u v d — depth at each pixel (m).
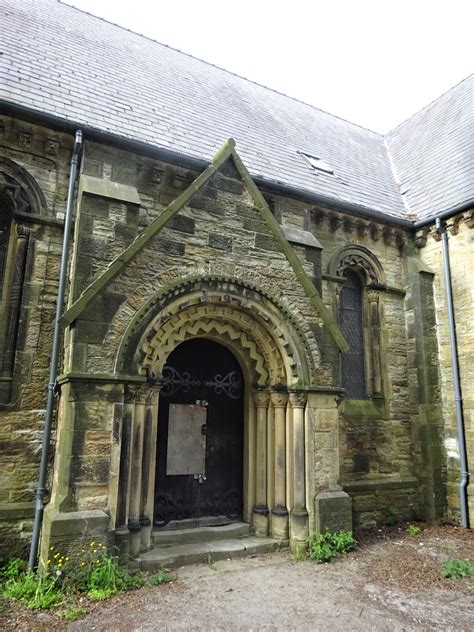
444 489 10.81
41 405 7.50
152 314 7.39
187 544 7.94
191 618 5.51
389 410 11.24
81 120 8.71
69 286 7.75
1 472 7.07
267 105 15.44
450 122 14.97
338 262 11.37
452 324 11.16
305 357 8.56
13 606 5.62
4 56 9.33
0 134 7.96
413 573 7.18
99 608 5.67
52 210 8.20
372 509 10.27
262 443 8.83
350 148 15.88
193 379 9.05
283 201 10.43
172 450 8.59
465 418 10.73
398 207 13.09
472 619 5.63
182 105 11.83
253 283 8.33
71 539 6.22
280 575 6.99
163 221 7.61
